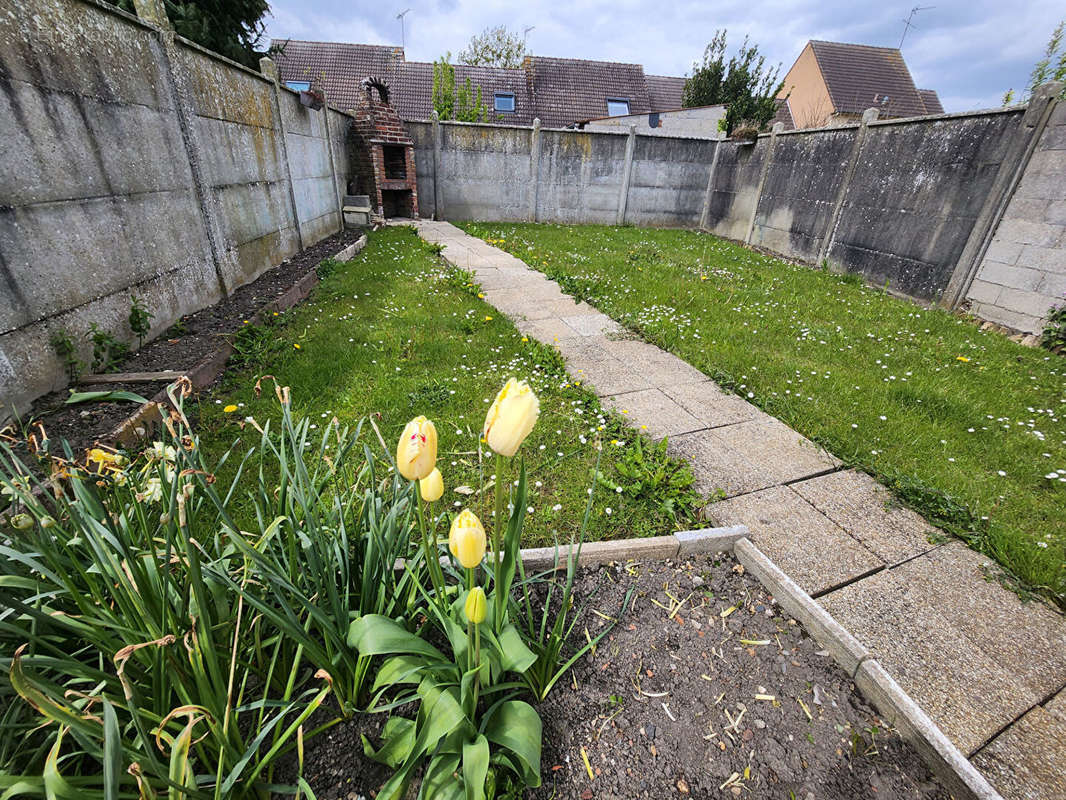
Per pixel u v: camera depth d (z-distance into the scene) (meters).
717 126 16.97
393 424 2.62
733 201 10.45
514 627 1.29
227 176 4.37
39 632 1.08
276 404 2.72
